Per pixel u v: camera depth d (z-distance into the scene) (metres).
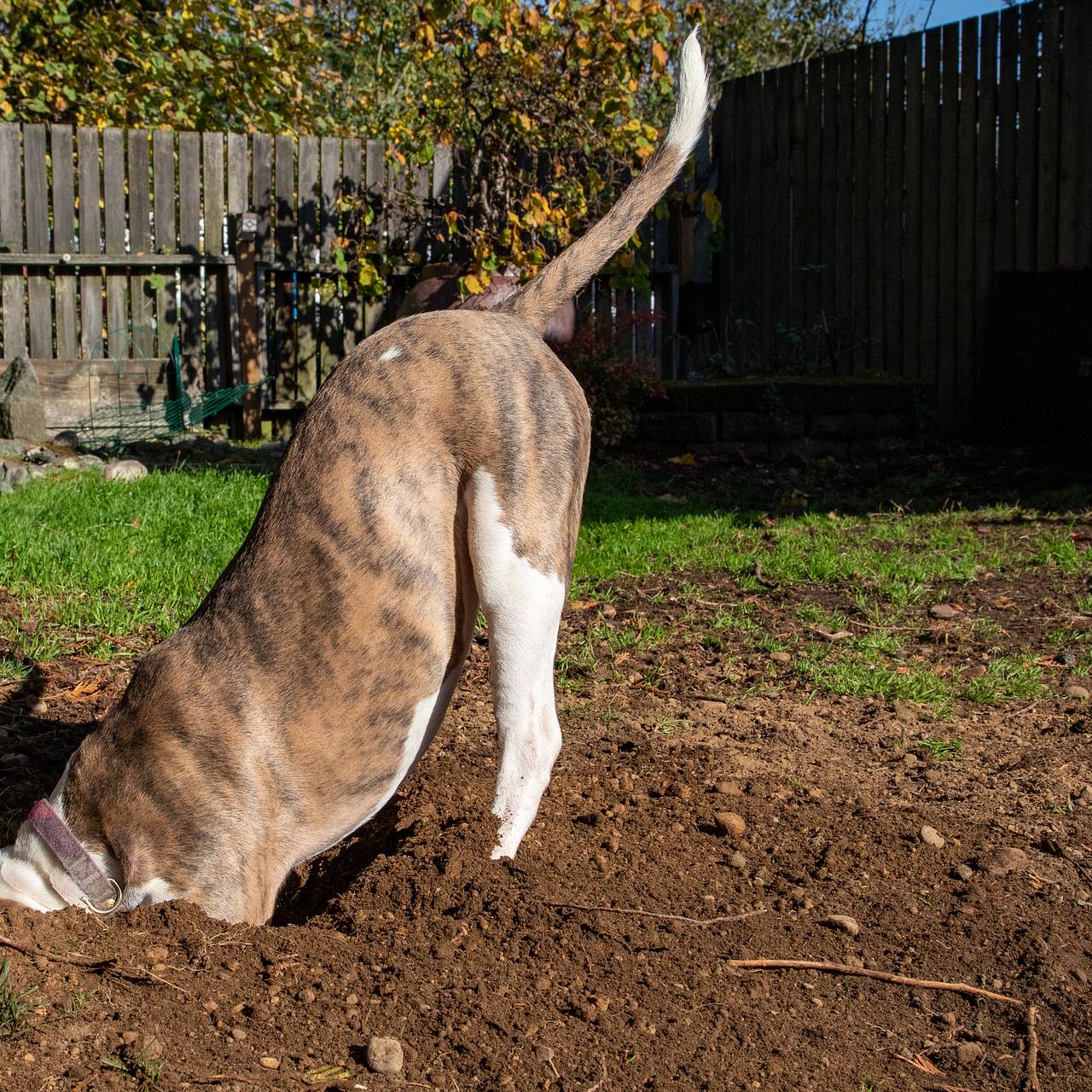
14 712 2.59
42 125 5.25
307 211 5.59
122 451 4.87
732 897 1.98
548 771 1.92
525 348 1.91
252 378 5.44
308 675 1.71
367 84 8.52
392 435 1.78
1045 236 4.93
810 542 3.71
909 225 5.37
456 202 5.66
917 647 2.99
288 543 1.75
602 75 5.03
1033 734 2.58
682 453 5.00
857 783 2.38
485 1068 1.46
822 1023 1.64
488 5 4.77
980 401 5.15
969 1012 1.70
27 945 1.54
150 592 3.14
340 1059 1.45
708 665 2.90
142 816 1.67
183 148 5.42
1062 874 2.11
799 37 10.18
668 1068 1.49
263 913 1.74
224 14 6.62
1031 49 4.92
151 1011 1.47
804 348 5.79
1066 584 3.34
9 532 3.45
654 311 5.39
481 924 1.76
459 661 1.97
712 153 6.16
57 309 5.29
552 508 1.85
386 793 1.82
